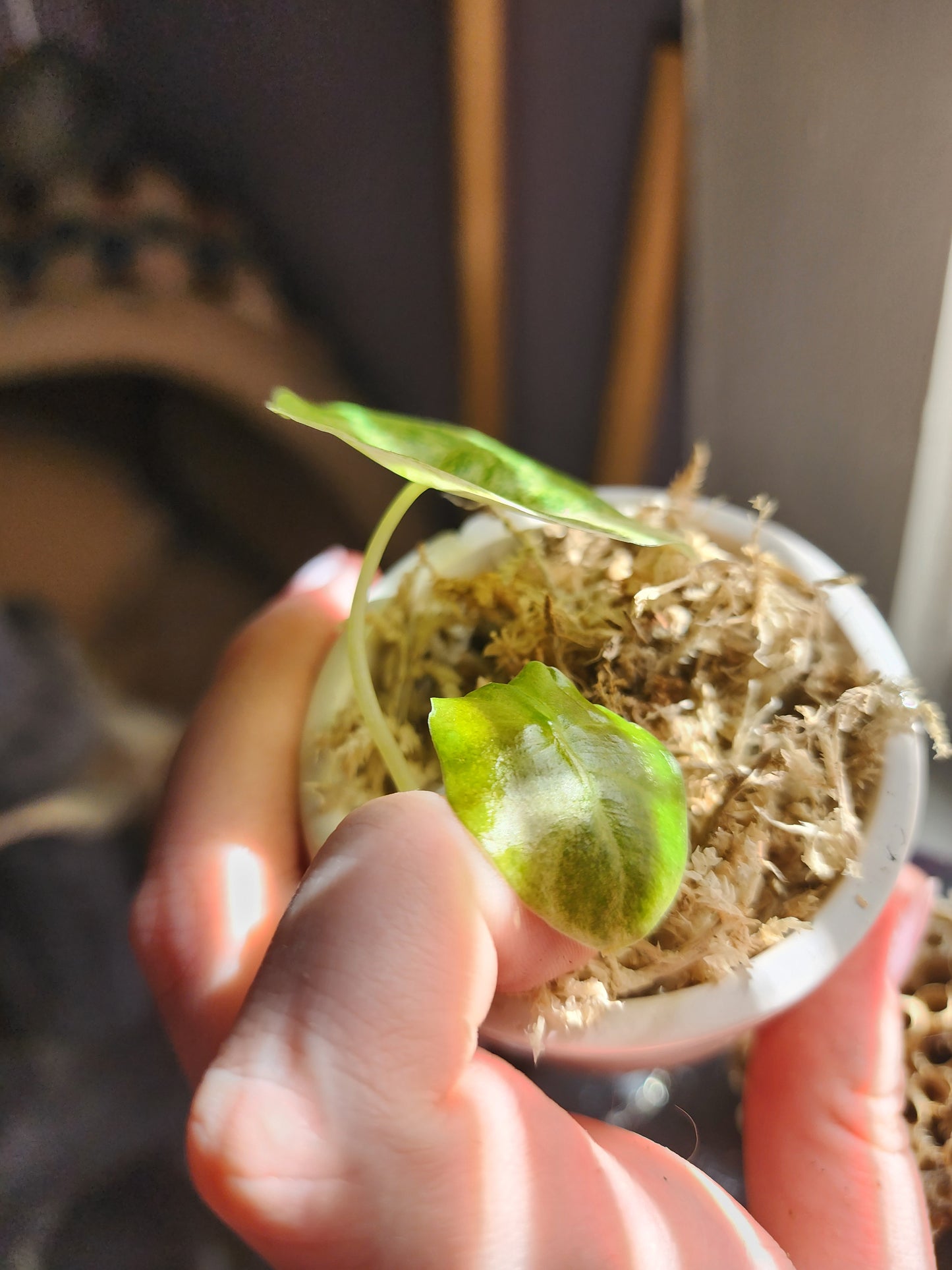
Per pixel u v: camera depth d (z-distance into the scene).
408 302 0.26
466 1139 0.09
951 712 0.18
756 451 0.17
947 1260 0.14
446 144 0.22
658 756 0.10
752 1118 0.13
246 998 0.10
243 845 0.13
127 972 0.20
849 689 0.11
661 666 0.12
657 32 0.18
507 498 0.10
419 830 0.10
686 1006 0.10
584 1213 0.10
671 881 0.10
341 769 0.12
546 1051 0.10
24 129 0.25
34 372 0.24
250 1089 0.09
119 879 0.21
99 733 0.22
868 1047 0.13
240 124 0.26
